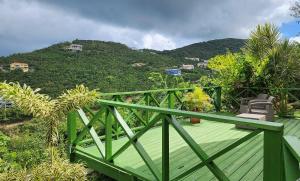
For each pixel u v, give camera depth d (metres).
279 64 7.98
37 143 4.79
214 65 8.54
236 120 1.79
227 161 3.28
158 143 4.23
